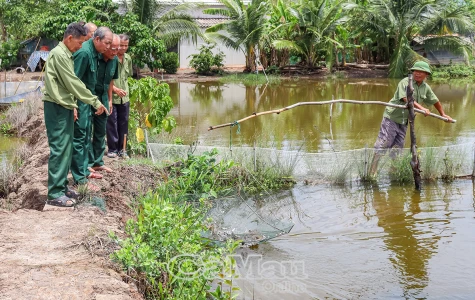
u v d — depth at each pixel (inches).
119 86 311.7
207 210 271.0
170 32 1053.8
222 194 307.1
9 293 151.6
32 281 159.2
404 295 197.0
